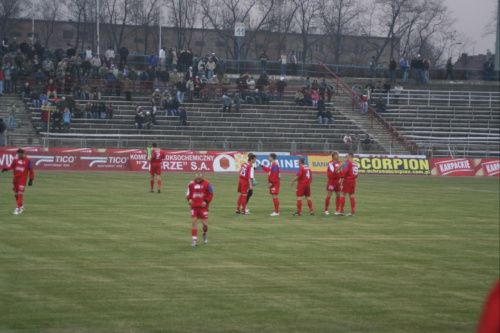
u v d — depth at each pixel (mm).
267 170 31953
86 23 118625
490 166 65875
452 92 87125
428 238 26469
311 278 19141
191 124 70125
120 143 63469
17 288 17141
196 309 15711
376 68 89312
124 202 35469
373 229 28516
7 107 67125
